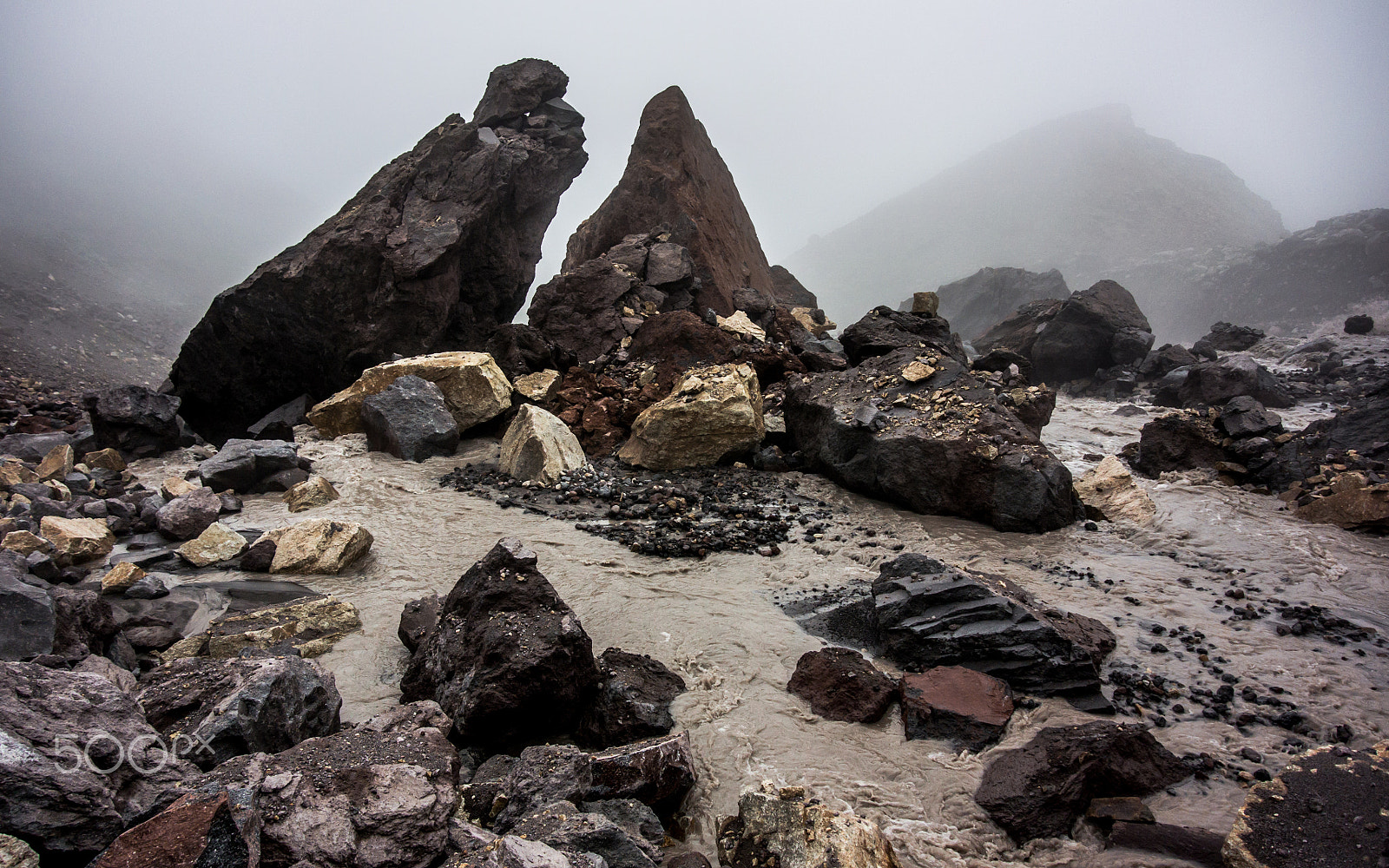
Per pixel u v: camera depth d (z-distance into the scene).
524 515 9.32
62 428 13.57
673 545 8.18
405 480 10.57
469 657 5.10
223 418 15.78
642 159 20.77
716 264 19.61
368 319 14.74
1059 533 8.81
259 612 6.28
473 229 16.30
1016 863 3.92
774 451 11.41
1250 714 5.03
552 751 4.24
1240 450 11.00
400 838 3.54
